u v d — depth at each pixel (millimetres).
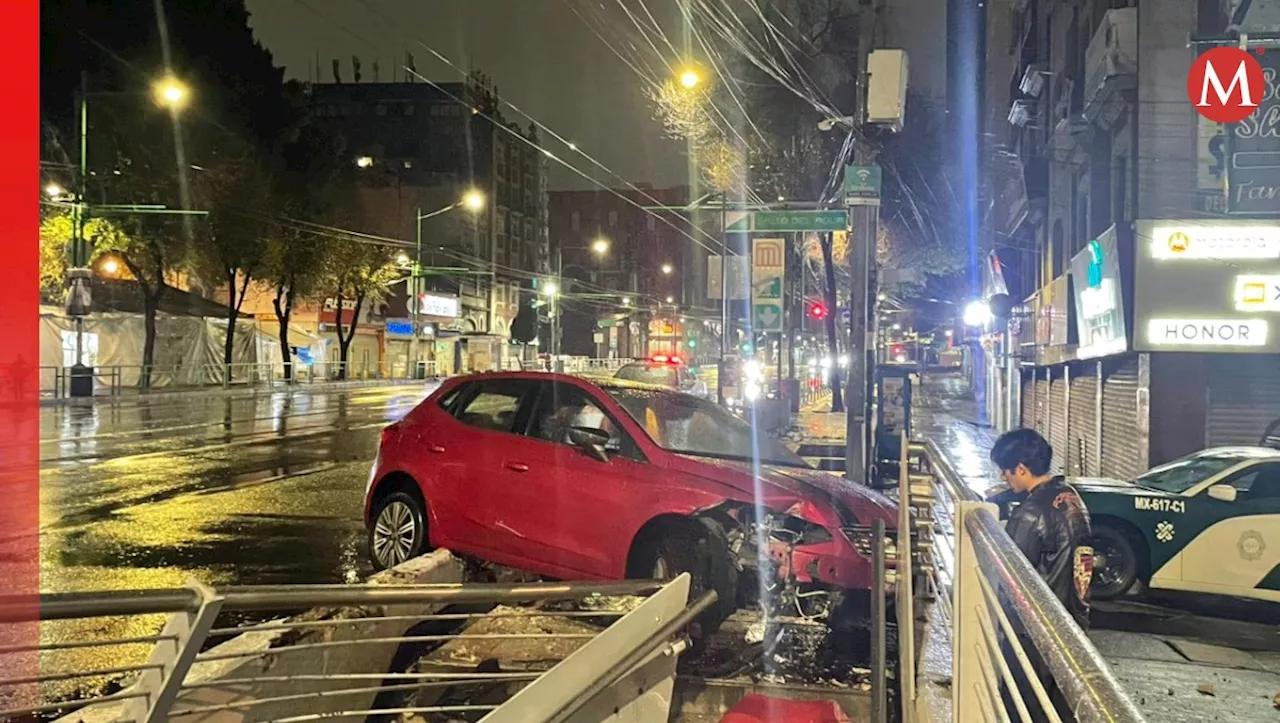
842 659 5727
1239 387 11992
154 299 38531
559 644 5762
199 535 9469
